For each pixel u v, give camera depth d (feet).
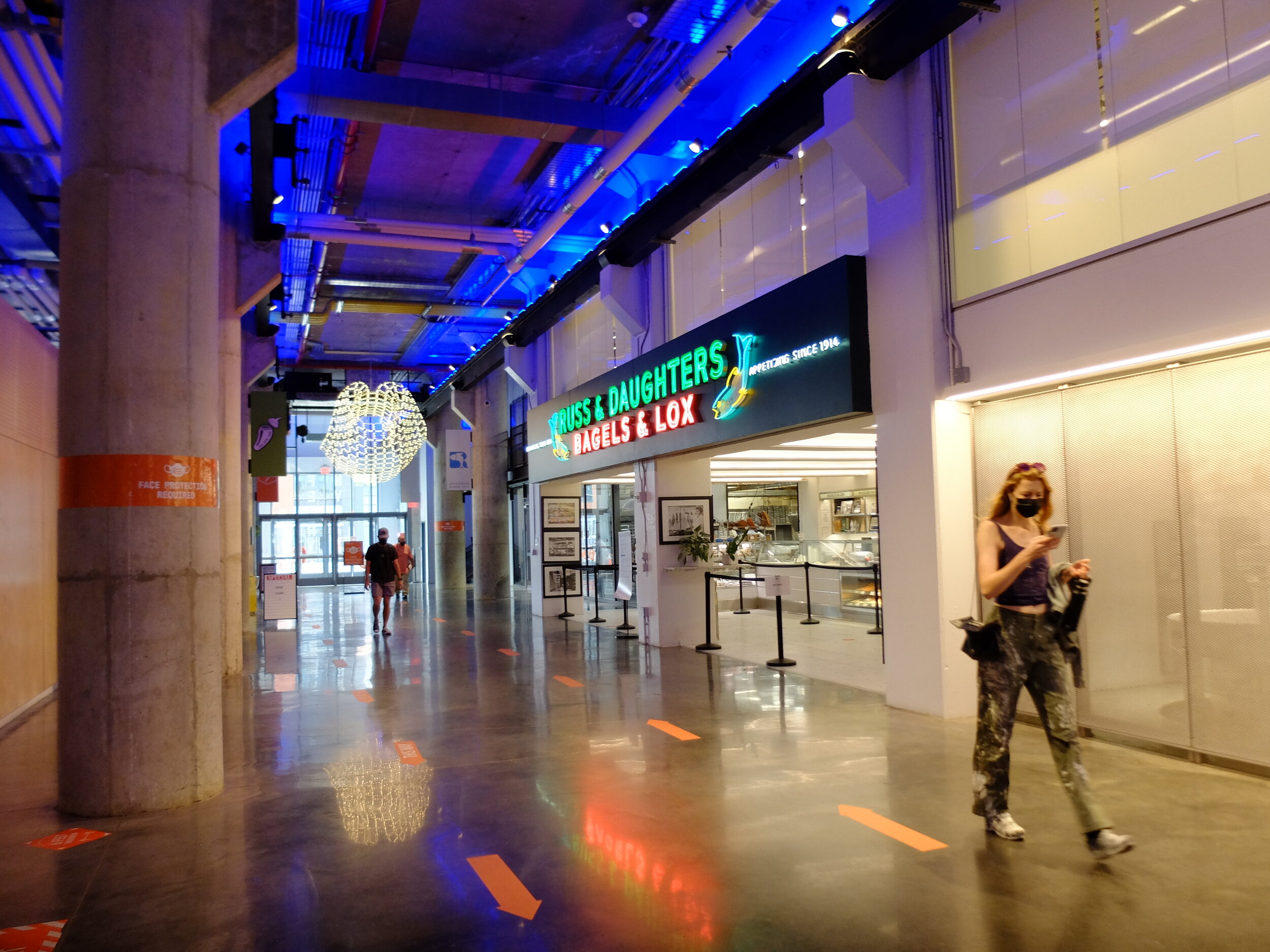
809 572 46.37
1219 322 15.78
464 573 86.48
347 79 32.86
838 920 10.59
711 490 39.22
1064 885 11.44
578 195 39.40
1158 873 11.77
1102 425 19.21
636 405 37.99
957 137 22.07
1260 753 16.16
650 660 34.17
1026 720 21.16
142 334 16.47
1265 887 11.24
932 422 21.94
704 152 30.71
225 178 36.06
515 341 58.49
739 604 51.47
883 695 25.29
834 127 22.93
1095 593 19.51
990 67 21.06
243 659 37.32
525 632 45.42
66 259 16.51
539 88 37.14
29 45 24.22
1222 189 15.90
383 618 47.57
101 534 16.15
